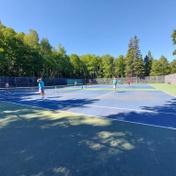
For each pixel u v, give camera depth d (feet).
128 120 16.97
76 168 7.93
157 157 8.86
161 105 26.11
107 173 7.45
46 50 142.92
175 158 8.73
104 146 10.44
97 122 16.38
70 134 12.85
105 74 199.72
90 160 8.66
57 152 9.70
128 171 7.58
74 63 181.98
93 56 206.59
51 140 11.64
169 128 14.12
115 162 8.41
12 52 109.09
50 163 8.45
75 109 24.07
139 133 12.87
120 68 198.08
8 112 22.38
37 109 24.54
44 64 138.31
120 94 46.62
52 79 124.06
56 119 17.97
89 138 11.90
